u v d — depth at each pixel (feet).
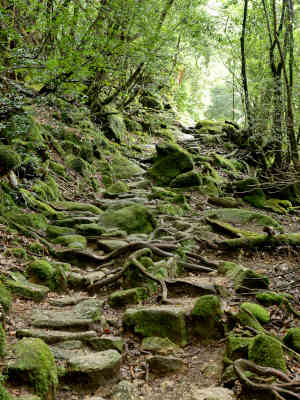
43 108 37.63
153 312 14.90
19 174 25.89
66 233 22.93
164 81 54.49
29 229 21.44
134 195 32.89
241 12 44.83
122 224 24.73
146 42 29.84
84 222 24.88
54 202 27.22
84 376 11.74
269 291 17.63
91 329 14.73
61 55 25.22
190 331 14.65
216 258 23.44
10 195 23.21
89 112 43.19
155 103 69.82
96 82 44.52
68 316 15.06
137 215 25.39
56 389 11.34
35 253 19.72
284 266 22.13
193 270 20.88
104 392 11.69
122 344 13.83
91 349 13.52
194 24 37.99
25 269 17.92
